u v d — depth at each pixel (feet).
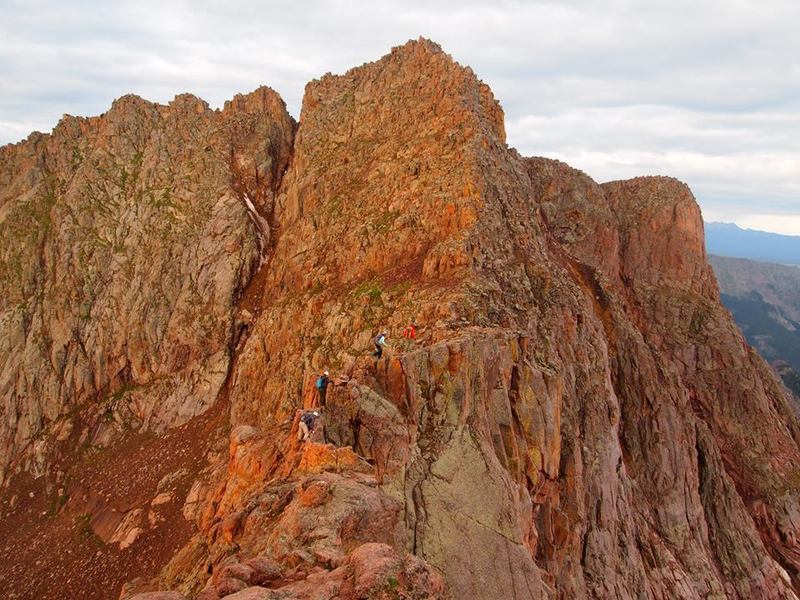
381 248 175.63
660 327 255.70
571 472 124.36
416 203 178.29
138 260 265.13
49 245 274.36
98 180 290.15
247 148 296.92
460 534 76.69
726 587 180.96
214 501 103.24
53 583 180.86
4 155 311.27
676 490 181.98
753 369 247.50
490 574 75.51
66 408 246.06
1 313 260.62
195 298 251.80
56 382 247.70
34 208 286.66
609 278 250.37
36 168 299.99
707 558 177.27
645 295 264.11
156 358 248.52
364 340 138.92
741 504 203.31
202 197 275.39
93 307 259.60
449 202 166.09
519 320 138.21
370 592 47.70
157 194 281.13
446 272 146.30
